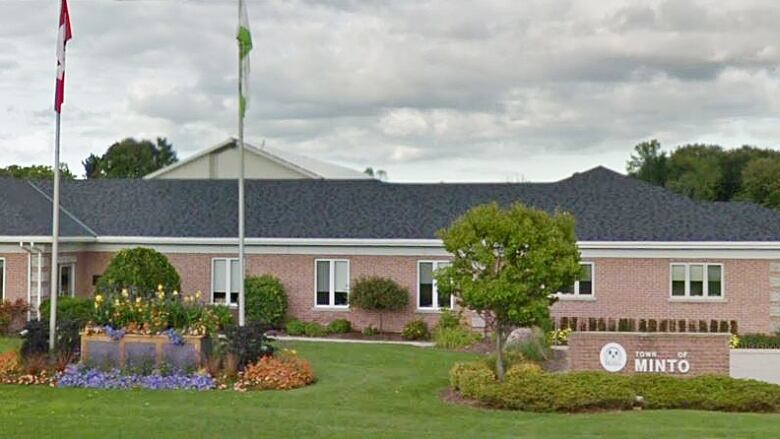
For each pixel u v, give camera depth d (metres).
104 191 39.88
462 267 21.25
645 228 34.66
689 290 33.94
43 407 18.39
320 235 35.56
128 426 15.79
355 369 24.44
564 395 19.17
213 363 22.23
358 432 15.82
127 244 35.88
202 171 59.25
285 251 35.66
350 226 36.12
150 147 86.94
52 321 22.77
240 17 24.64
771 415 18.86
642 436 15.82
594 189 38.00
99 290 30.53
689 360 22.08
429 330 34.12
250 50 24.84
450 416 18.59
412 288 35.00
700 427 16.95
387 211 37.25
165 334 22.45
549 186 39.00
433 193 38.91
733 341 32.03
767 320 33.53
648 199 36.75
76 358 22.77
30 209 34.78
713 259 33.78
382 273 35.22
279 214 37.38
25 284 32.88
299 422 16.81
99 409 18.14
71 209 38.16
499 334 21.69
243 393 20.70
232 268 35.88
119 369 22.20
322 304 35.53
